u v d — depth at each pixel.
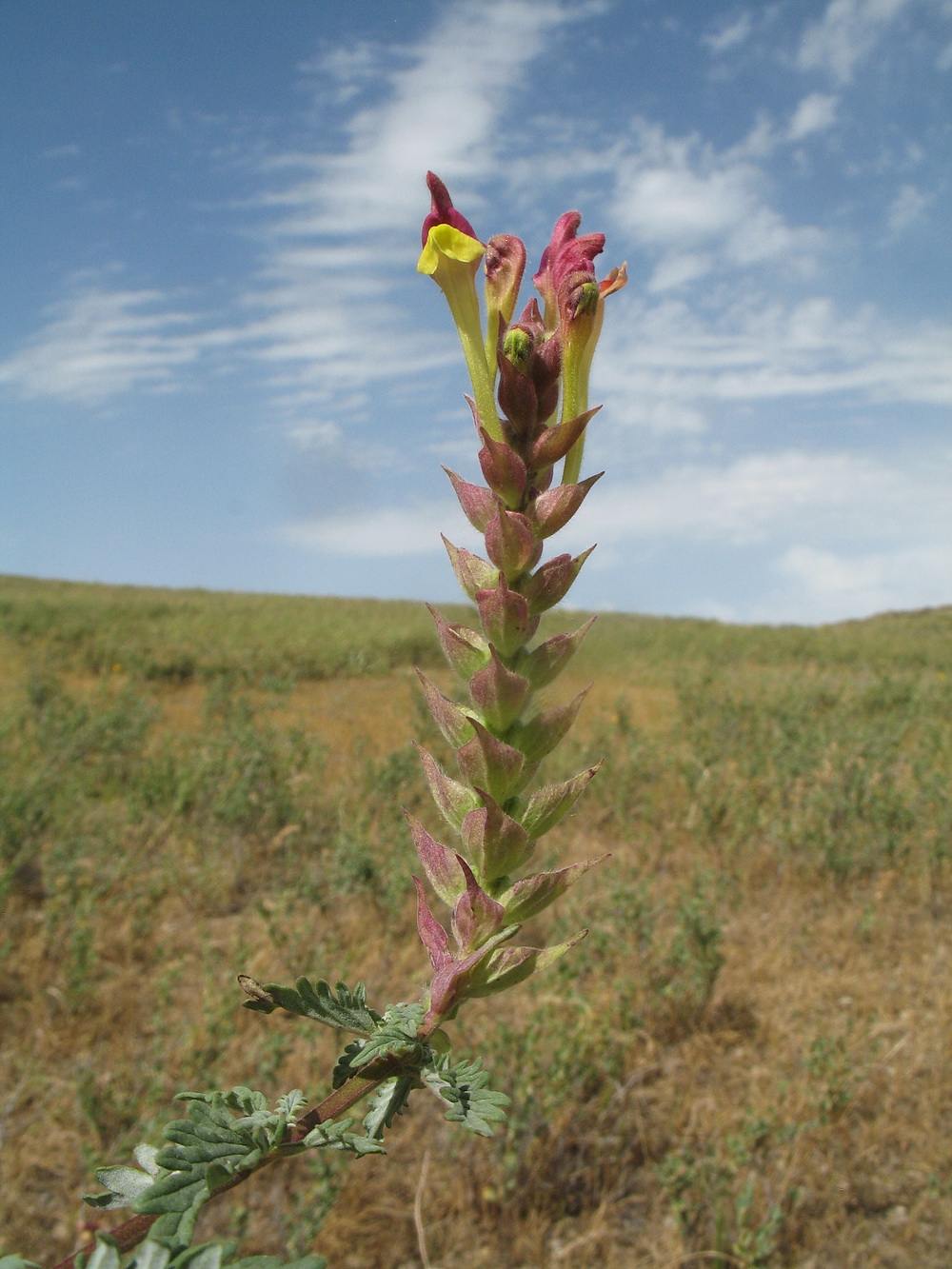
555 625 14.71
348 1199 4.30
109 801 9.44
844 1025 5.46
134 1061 4.94
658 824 8.84
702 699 14.21
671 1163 4.07
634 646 28.53
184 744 11.22
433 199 1.33
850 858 7.52
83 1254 0.69
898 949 6.56
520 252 1.27
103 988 5.70
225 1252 0.68
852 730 10.92
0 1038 5.13
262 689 17.62
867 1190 4.34
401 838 7.51
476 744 1.08
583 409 1.24
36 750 10.27
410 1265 4.04
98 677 18.91
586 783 1.13
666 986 5.44
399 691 17.56
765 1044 5.39
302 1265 0.67
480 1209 4.30
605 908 6.39
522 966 1.03
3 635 23.89
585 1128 4.56
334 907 6.87
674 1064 5.12
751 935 6.74
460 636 1.19
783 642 31.73
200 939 6.06
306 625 29.73
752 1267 3.68
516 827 1.06
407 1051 0.94
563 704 1.15
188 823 8.69
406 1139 4.68
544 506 1.13
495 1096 0.88
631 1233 4.19
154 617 30.91
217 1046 4.68
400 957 6.11
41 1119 4.54
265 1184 4.42
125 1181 0.87
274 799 8.70
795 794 8.91
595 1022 4.96
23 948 5.99
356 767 10.64
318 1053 4.98
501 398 1.17
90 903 6.05
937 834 7.71
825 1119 4.45
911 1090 4.98
